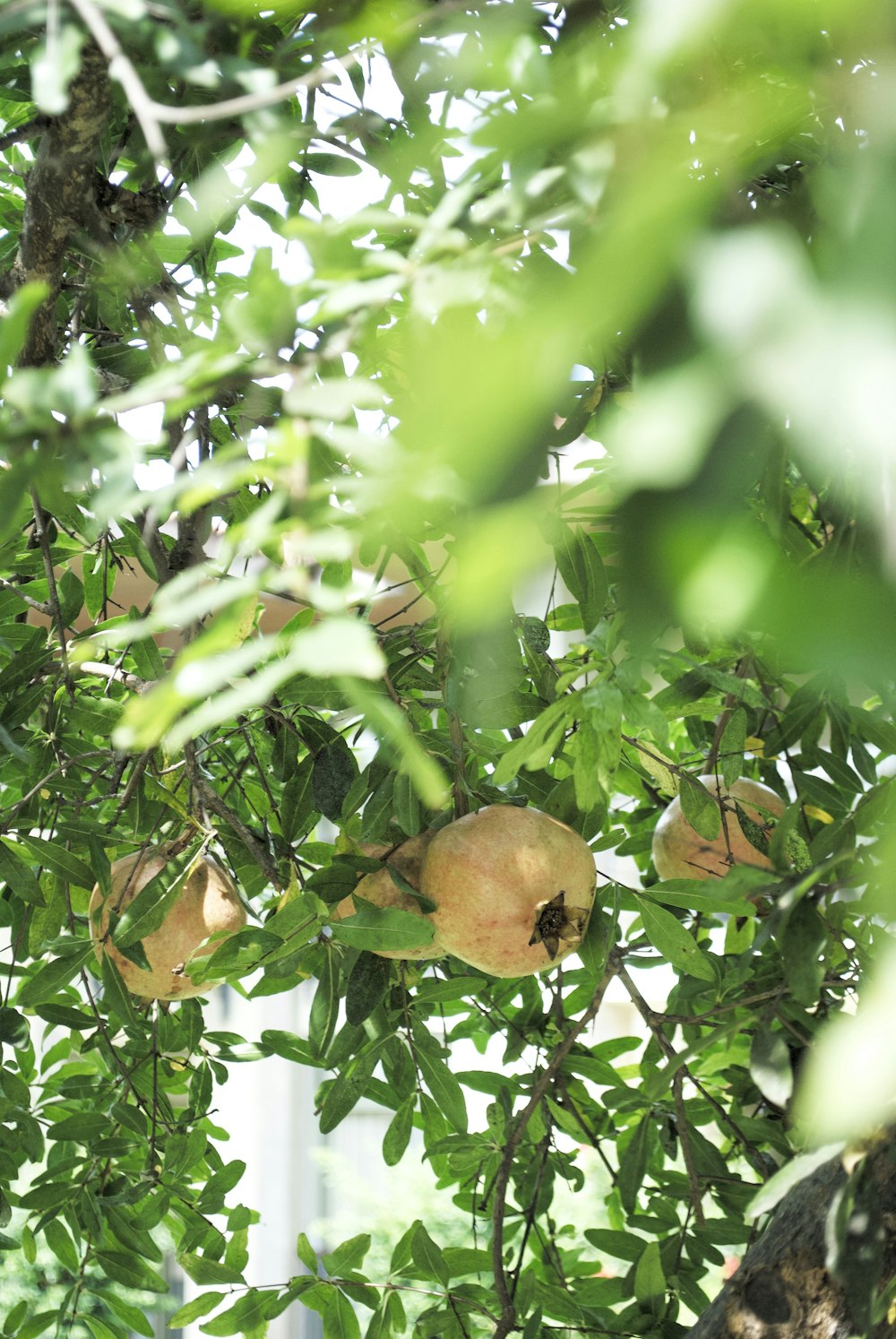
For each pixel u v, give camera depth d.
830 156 1.00
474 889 1.56
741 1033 1.89
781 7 0.64
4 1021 1.69
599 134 0.74
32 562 1.85
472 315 1.23
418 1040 1.73
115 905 1.67
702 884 1.41
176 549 1.72
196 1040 1.89
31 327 1.56
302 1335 4.23
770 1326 1.56
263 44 1.47
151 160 1.63
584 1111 1.94
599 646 1.48
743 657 1.67
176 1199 1.94
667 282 0.60
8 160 1.91
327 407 1.12
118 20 1.30
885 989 0.71
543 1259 1.89
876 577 0.56
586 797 1.50
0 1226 1.83
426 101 1.46
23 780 1.81
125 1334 1.88
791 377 0.54
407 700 1.67
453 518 1.43
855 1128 0.70
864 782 1.76
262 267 1.35
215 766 1.98
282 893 1.69
